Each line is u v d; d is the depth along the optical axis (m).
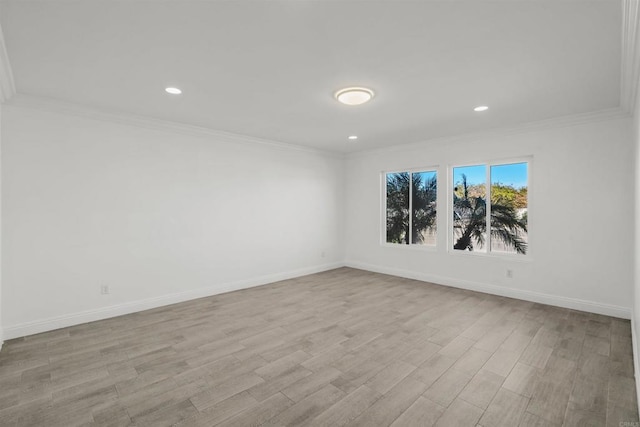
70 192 3.49
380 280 5.54
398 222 6.02
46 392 2.19
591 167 3.79
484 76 2.71
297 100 3.32
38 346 2.93
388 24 1.95
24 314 3.21
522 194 4.49
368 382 2.31
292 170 5.80
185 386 2.26
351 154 6.61
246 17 1.88
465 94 3.13
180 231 4.37
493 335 3.15
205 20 1.91
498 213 4.71
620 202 3.61
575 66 2.51
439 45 2.21
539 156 4.17
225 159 4.86
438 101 3.34
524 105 3.46
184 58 2.40
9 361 2.64
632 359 2.63
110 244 3.76
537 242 4.21
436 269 5.32
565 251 3.99
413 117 3.93
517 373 2.43
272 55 2.36
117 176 3.81
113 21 1.91
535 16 1.86
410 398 2.12
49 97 3.23
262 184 5.34
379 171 6.14
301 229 5.95
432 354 2.75
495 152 4.57
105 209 3.73
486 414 1.95
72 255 3.50
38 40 2.12
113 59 2.41
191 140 4.48
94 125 3.64
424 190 5.61
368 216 6.36
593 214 3.79
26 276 3.22
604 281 3.72
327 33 2.06
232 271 4.94
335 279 5.63
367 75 2.69
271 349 2.86
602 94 3.12
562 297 4.02
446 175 5.16
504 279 4.53
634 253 3.12
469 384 2.28
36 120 3.28
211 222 4.70
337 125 4.32
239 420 1.90
